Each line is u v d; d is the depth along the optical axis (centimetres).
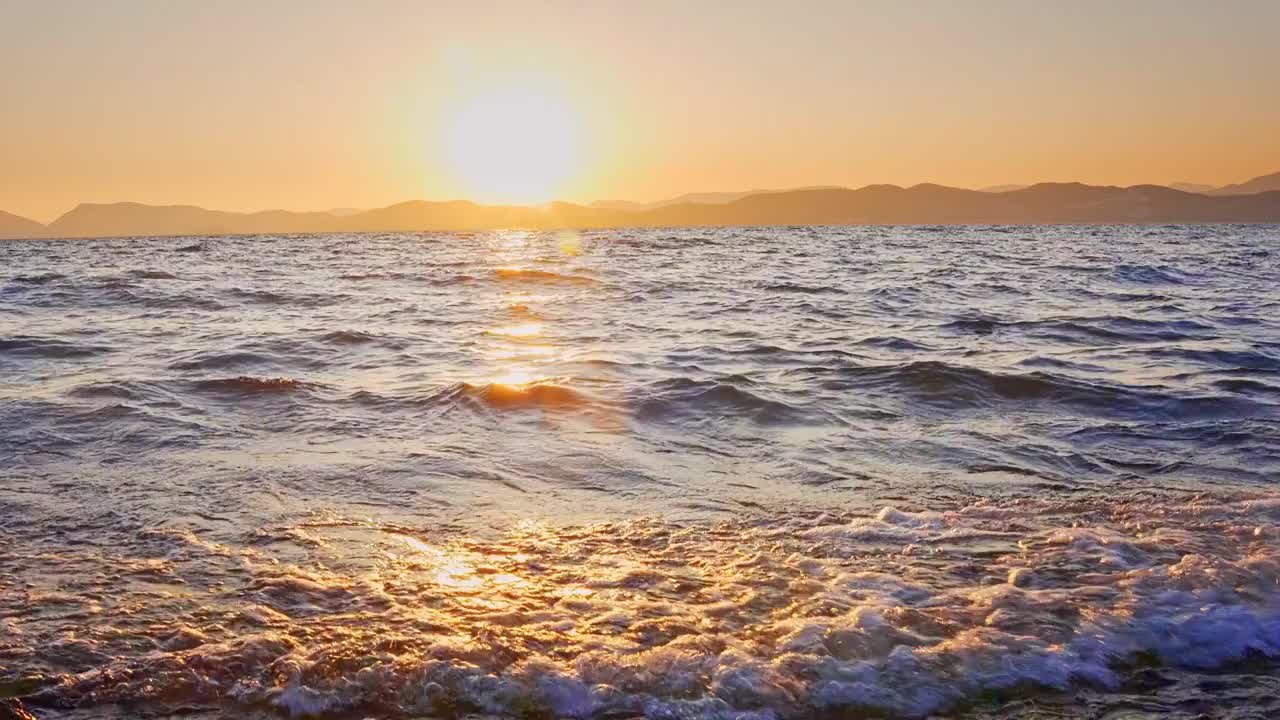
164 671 350
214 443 734
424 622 396
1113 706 334
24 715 319
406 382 1017
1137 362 1145
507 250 5719
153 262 4112
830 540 505
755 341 1377
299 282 2694
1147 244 6116
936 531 519
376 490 607
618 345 1338
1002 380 990
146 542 498
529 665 357
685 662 360
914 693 342
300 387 966
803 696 339
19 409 845
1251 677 354
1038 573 450
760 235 10094
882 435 779
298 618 400
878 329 1524
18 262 4116
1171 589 427
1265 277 2755
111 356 1202
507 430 788
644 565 468
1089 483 626
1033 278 2742
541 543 504
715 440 759
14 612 401
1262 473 649
